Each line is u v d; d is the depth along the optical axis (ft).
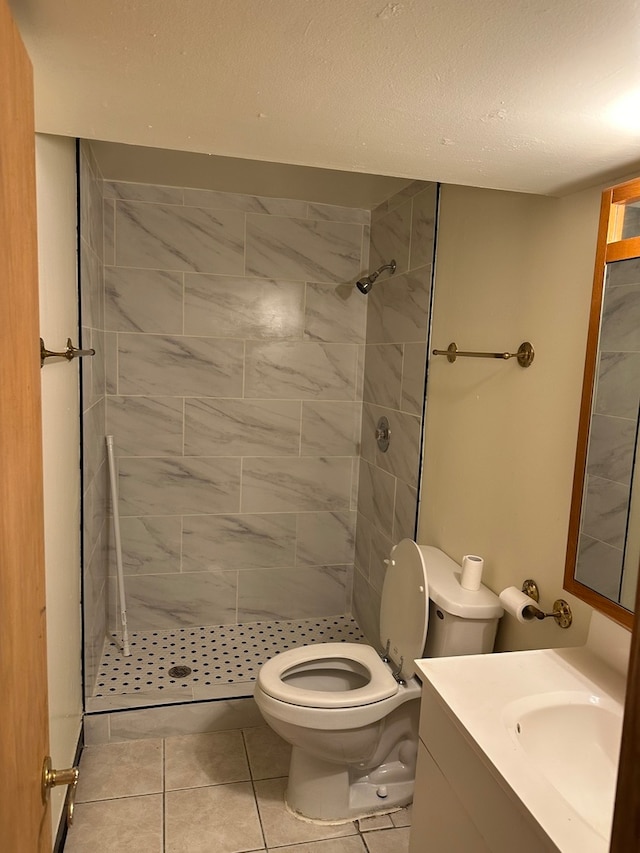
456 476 6.62
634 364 3.98
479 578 5.79
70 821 2.99
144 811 6.16
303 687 6.68
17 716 2.25
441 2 2.29
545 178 4.41
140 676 8.08
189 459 9.23
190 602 9.56
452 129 3.61
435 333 7.20
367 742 5.90
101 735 7.17
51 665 5.08
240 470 9.45
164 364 8.95
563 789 3.63
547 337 5.05
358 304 9.55
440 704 3.92
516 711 3.76
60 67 2.95
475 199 6.25
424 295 7.41
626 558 4.05
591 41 2.56
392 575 6.84
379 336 8.98
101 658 8.50
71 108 3.49
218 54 2.79
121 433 8.92
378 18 2.43
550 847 2.77
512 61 2.76
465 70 2.86
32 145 2.50
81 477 6.69
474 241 6.27
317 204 9.18
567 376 4.78
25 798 2.39
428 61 2.79
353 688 6.82
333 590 10.13
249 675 8.21
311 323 9.41
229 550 9.59
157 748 7.14
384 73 2.93
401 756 6.52
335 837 5.96
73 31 2.60
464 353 5.80
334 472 9.84
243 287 9.10
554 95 3.09
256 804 6.33
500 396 5.75
